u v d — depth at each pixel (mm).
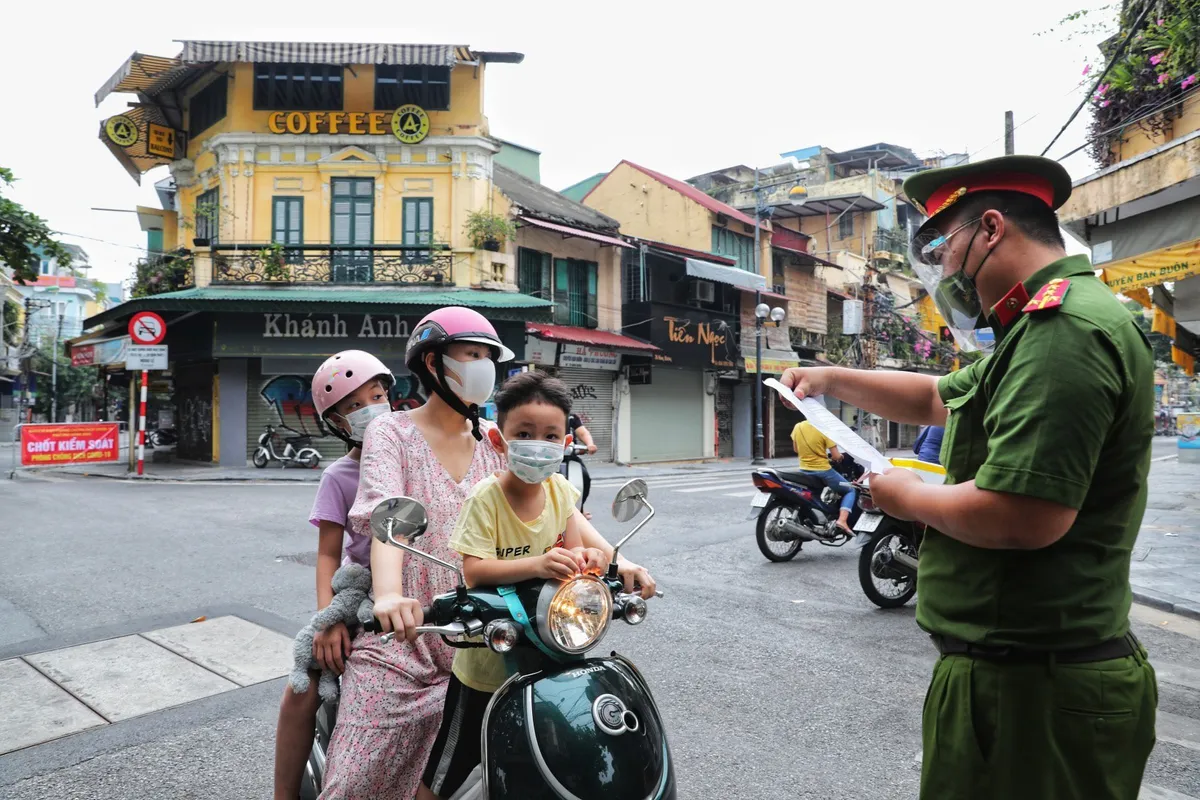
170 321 17969
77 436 18125
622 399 21438
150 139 18594
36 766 3104
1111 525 1442
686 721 3609
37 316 49812
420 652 2076
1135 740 1465
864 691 3988
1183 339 11516
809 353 28000
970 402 1611
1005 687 1478
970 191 1646
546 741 1550
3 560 6926
